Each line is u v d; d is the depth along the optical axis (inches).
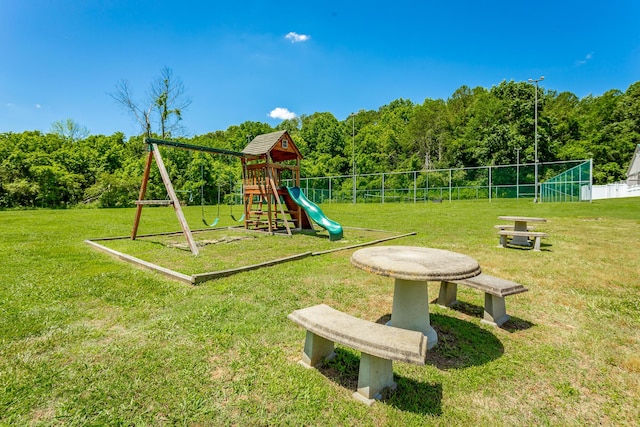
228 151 368.8
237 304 139.5
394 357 69.2
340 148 1807.3
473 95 1966.0
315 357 92.7
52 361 93.5
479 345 107.3
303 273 190.4
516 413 75.0
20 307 133.9
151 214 659.4
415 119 1812.3
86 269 198.7
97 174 1135.0
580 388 84.7
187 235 258.2
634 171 1358.3
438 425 70.4
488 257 232.1
